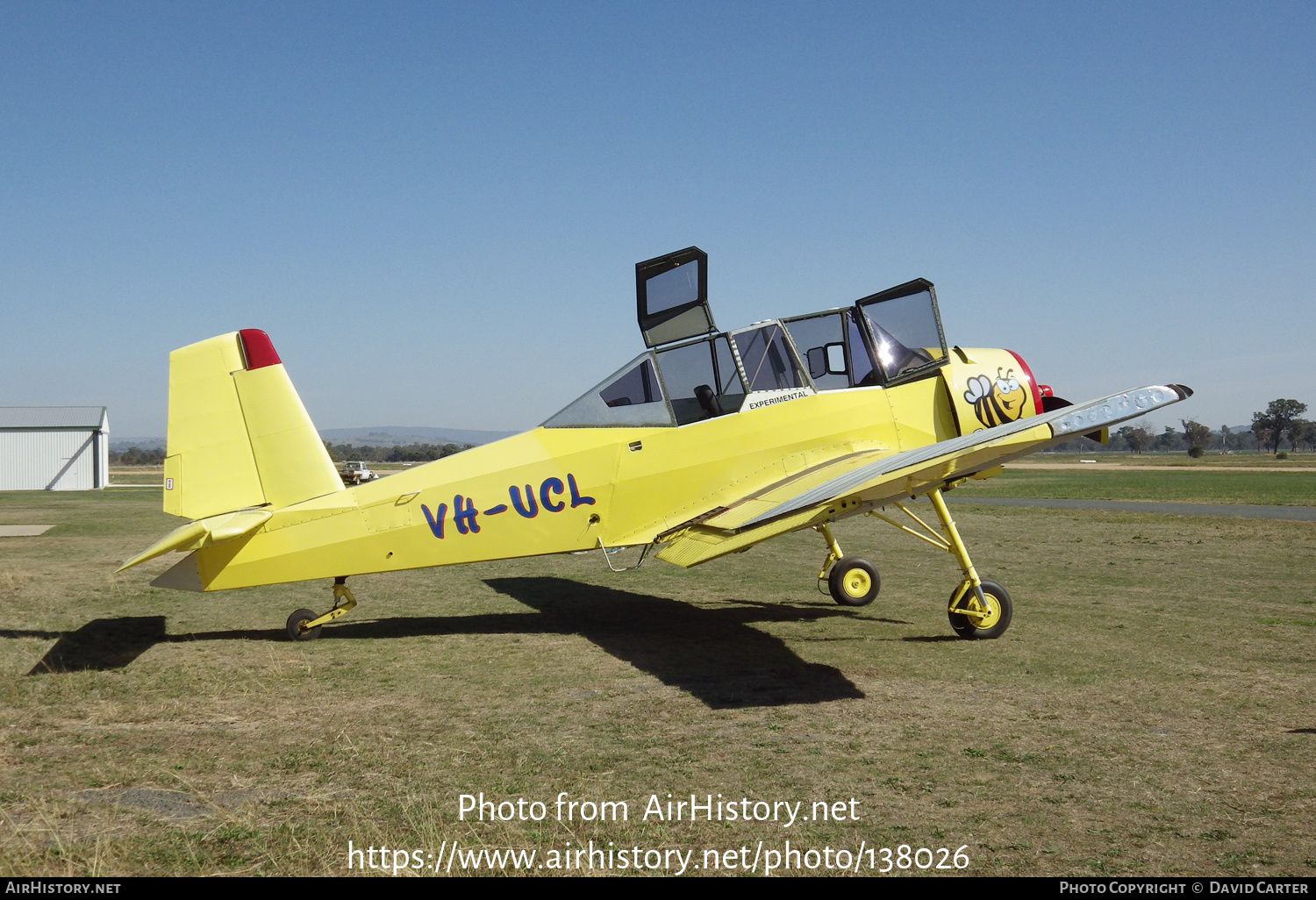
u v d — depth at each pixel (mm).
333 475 8281
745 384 8531
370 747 4965
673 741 5090
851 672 6770
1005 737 5141
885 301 8820
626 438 8406
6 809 4008
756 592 11031
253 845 3635
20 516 26000
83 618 9234
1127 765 4648
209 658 7336
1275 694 6047
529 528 8312
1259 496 31062
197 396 8031
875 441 8586
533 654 7484
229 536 7418
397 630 8633
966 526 19703
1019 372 8953
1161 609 9359
